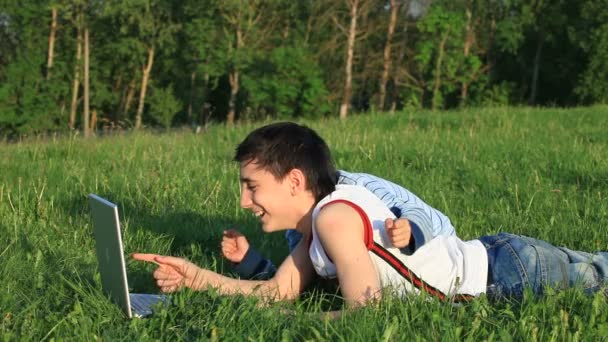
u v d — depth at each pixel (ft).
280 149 11.64
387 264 11.60
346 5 138.21
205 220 20.75
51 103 146.92
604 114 57.93
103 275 12.25
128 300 11.62
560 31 144.36
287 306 12.46
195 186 25.39
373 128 51.03
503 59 152.56
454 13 132.16
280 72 122.72
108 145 37.40
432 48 133.28
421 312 11.20
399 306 11.29
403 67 149.07
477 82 144.56
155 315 11.59
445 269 12.02
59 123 151.12
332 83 141.90
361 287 11.12
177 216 20.94
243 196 11.95
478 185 26.63
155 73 164.04
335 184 12.03
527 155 32.86
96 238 12.07
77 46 149.79
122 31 148.05
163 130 52.49
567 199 22.77
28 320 11.68
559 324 10.94
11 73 145.69
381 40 150.51
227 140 43.55
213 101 165.78
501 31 144.56
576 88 141.28
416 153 33.12
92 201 11.76
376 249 11.49
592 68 139.44
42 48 150.51
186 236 18.92
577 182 27.07
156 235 18.90
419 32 147.33
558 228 18.95
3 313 12.00
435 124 52.60
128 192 24.11
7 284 13.62
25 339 10.90
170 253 17.88
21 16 147.33
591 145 36.63
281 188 11.70
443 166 30.37
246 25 145.59
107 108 164.96
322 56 146.00
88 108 147.84
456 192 25.52
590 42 137.90
